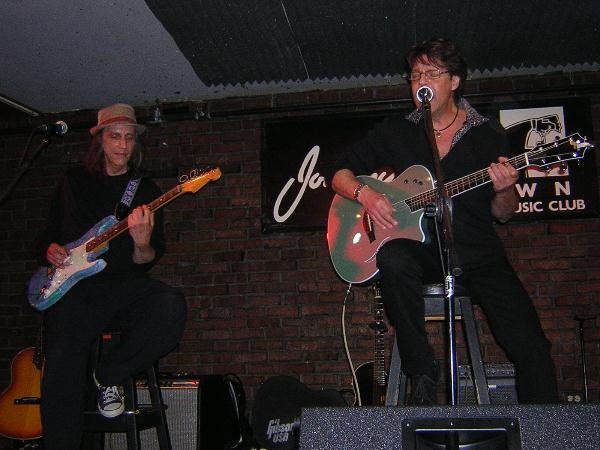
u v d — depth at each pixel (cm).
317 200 467
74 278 283
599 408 147
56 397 265
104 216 301
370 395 411
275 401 348
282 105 488
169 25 383
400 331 224
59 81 464
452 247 194
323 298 460
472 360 242
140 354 274
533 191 446
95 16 379
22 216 506
